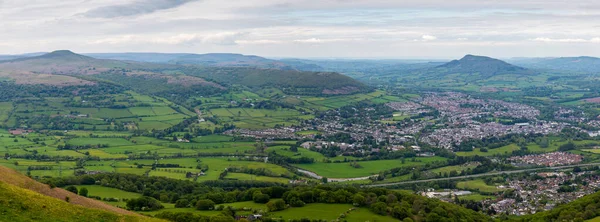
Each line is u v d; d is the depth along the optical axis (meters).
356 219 164.38
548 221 185.75
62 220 104.00
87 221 107.94
